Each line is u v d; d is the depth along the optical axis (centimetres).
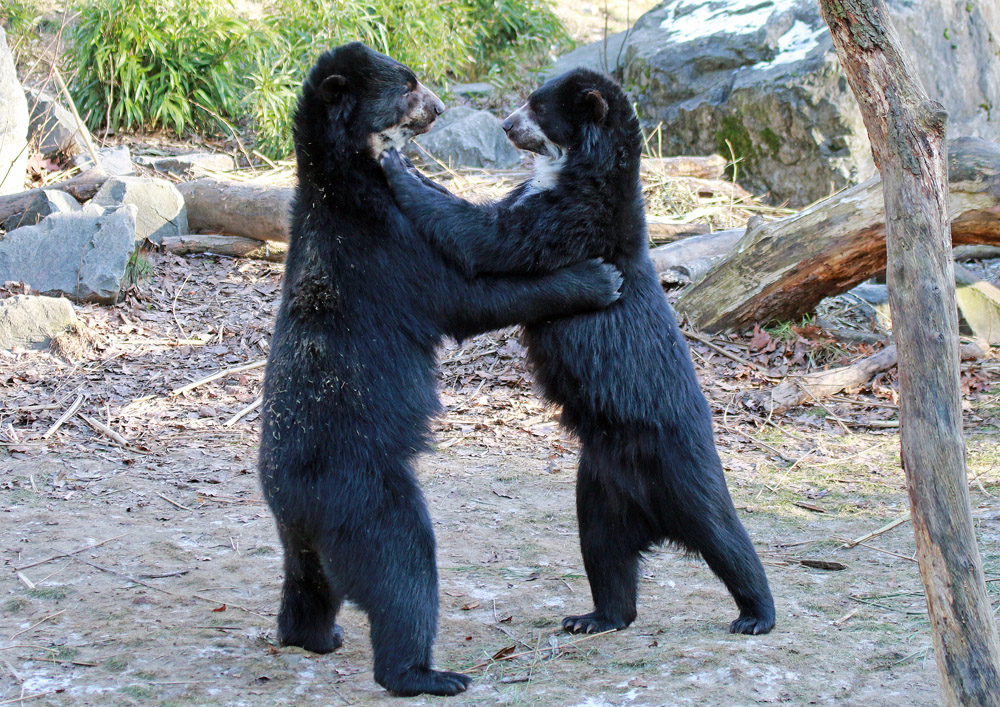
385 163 390
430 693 343
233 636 406
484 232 386
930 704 339
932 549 264
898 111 267
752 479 627
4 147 1033
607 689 351
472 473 632
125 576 468
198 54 1386
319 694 352
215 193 1042
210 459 640
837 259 824
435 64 1446
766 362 832
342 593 346
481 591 461
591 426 404
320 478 348
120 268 899
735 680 357
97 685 357
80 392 737
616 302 402
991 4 1311
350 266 371
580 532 418
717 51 1297
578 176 404
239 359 820
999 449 662
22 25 1443
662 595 461
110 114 1357
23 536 511
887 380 804
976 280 888
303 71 1322
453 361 838
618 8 2023
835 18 271
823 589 458
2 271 893
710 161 1216
